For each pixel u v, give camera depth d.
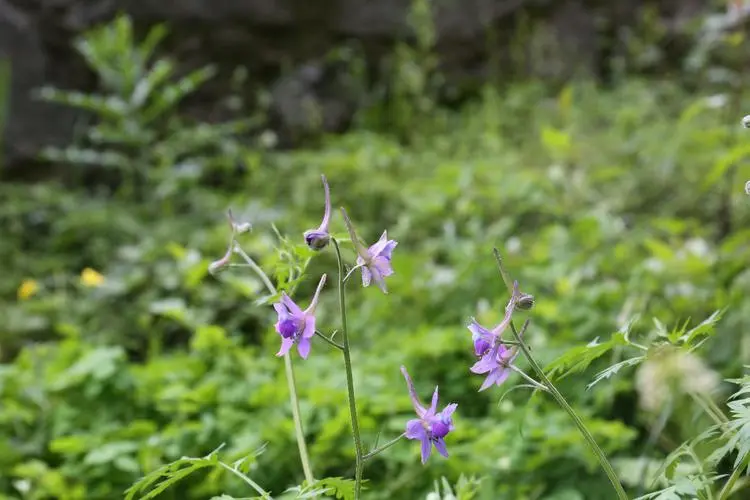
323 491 0.45
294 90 1.44
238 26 1.43
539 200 1.05
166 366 0.73
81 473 0.65
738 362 0.69
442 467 0.62
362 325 0.83
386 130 1.47
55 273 1.06
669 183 1.12
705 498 0.46
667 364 0.53
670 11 1.74
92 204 1.16
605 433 0.63
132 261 0.98
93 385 0.69
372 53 1.53
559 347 0.71
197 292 0.92
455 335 0.73
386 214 1.12
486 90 1.50
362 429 0.64
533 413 0.65
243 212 1.04
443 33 1.57
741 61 1.12
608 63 1.69
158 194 1.14
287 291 0.47
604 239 0.94
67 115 1.30
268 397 0.68
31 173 1.28
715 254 0.85
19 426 0.69
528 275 0.86
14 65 1.27
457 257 0.91
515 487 0.61
